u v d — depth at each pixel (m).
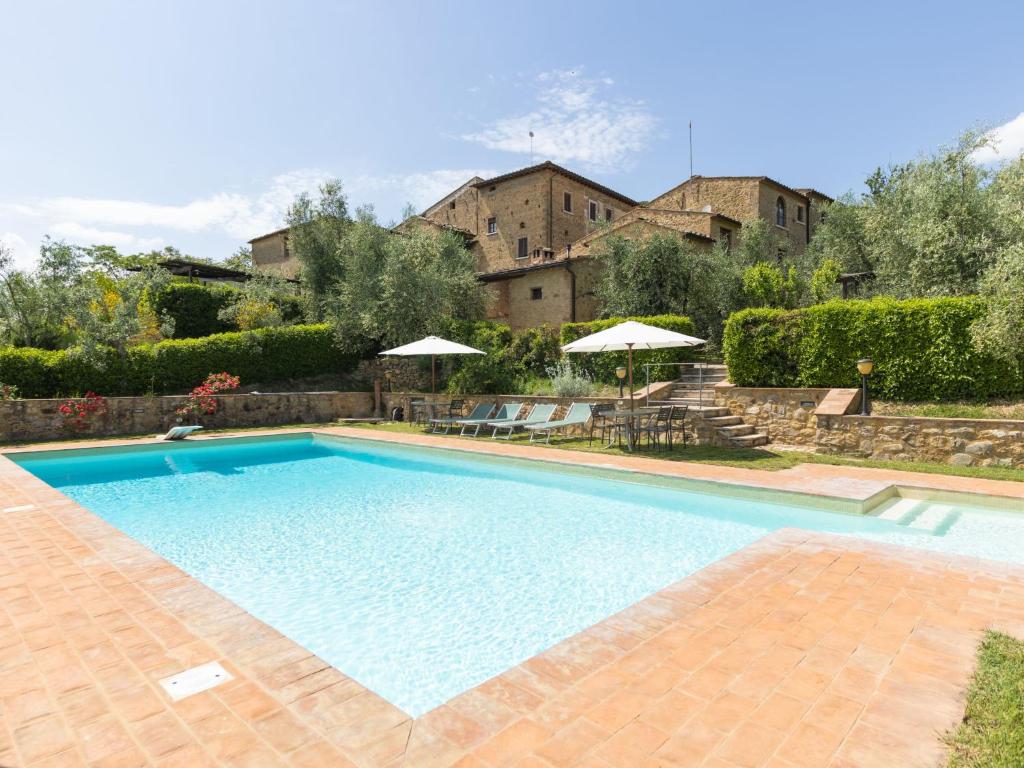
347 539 7.05
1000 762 2.26
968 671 3.04
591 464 10.26
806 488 7.96
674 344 11.18
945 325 10.98
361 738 2.54
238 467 12.41
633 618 3.83
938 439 9.78
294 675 3.12
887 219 18.47
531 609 4.95
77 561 5.11
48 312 18.58
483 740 2.52
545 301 25.09
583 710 2.75
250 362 19.98
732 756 2.37
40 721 2.67
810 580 4.52
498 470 11.26
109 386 16.97
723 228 27.12
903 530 6.77
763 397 12.50
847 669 3.09
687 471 9.40
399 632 4.52
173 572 4.83
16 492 8.13
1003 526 6.89
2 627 3.75
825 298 20.94
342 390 21.62
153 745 2.48
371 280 22.31
